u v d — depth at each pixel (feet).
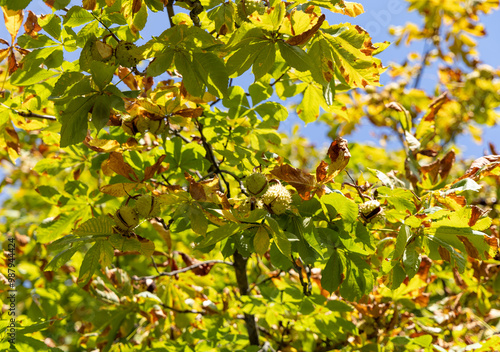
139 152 8.50
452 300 12.42
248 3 7.04
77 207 9.43
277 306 9.05
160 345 9.75
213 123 8.37
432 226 6.12
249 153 8.14
